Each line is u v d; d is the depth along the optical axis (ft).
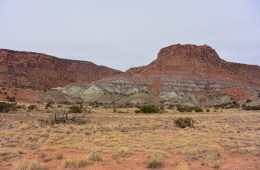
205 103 501.15
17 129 100.42
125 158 53.47
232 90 598.34
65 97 450.71
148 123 128.67
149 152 56.80
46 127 105.29
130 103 405.39
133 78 626.23
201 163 49.34
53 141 73.67
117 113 206.08
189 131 96.89
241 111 247.50
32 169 45.01
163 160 49.75
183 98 516.73
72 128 104.99
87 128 105.60
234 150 60.59
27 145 67.77
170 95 540.11
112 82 587.68
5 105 195.31
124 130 100.63
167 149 61.93
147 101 433.48
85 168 46.62
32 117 151.02
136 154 56.85
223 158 53.16
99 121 140.15
